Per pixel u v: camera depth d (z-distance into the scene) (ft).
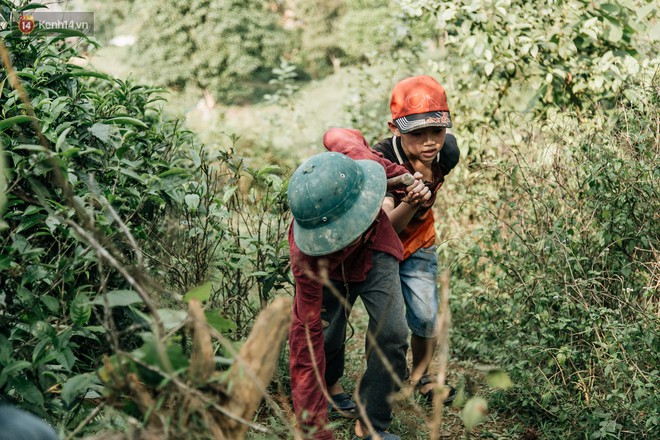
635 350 11.56
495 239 14.33
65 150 9.59
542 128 16.20
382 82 27.20
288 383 13.00
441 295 16.38
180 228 12.40
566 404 11.35
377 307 10.52
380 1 77.20
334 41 82.33
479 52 17.31
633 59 16.20
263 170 12.87
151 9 75.97
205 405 6.56
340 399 12.59
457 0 18.25
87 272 9.50
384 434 10.94
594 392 11.30
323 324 11.03
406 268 12.85
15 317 8.70
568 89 17.65
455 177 18.67
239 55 75.77
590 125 14.94
